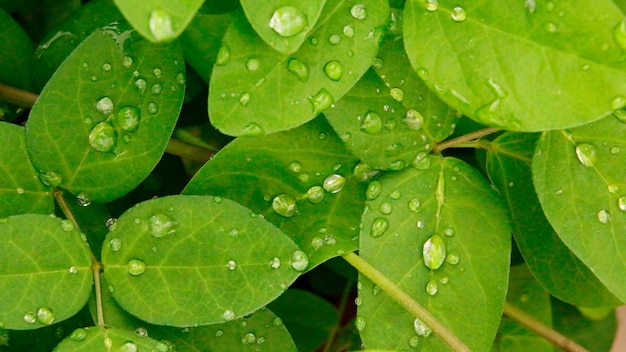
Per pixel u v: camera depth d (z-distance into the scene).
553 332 0.37
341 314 0.41
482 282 0.34
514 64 0.32
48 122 0.34
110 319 0.34
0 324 0.33
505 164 0.36
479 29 0.33
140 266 0.34
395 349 0.34
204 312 0.33
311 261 0.34
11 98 0.37
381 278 0.34
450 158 0.35
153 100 0.34
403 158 0.35
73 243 0.34
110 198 0.35
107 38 0.34
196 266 0.34
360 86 0.35
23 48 0.37
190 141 0.39
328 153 0.35
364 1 0.33
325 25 0.33
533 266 0.36
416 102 0.35
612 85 0.32
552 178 0.34
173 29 0.30
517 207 0.36
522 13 0.32
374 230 0.34
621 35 0.32
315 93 0.33
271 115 0.33
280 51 0.32
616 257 0.34
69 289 0.34
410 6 0.33
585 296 0.36
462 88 0.33
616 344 0.46
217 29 0.37
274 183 0.35
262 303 0.33
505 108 0.32
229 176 0.35
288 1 0.32
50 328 0.35
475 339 0.34
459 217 0.35
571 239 0.34
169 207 0.34
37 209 0.35
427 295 0.34
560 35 0.32
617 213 0.34
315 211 0.35
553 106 0.32
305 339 0.40
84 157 0.34
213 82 0.33
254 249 0.33
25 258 0.33
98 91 0.34
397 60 0.35
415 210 0.35
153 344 0.33
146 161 0.35
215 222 0.34
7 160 0.34
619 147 0.34
